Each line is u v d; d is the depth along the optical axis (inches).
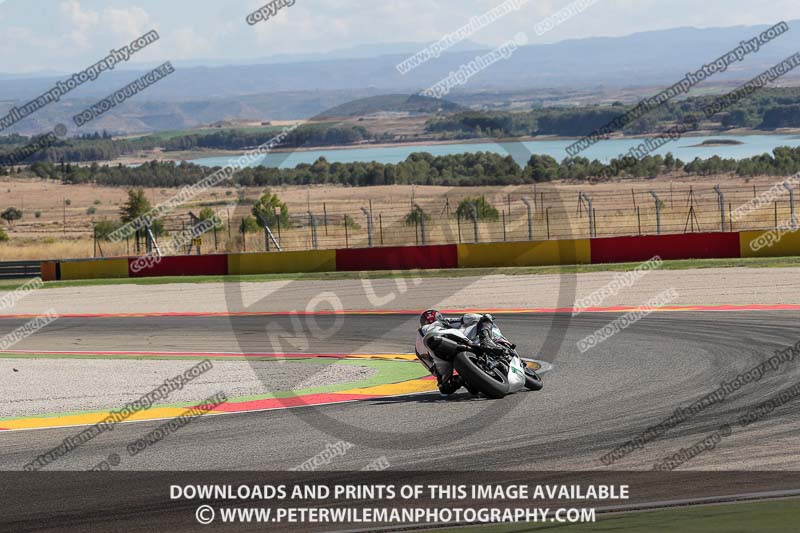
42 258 4576.8
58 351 1995.6
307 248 4195.4
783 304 2119.8
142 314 2674.7
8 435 1074.7
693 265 2979.8
